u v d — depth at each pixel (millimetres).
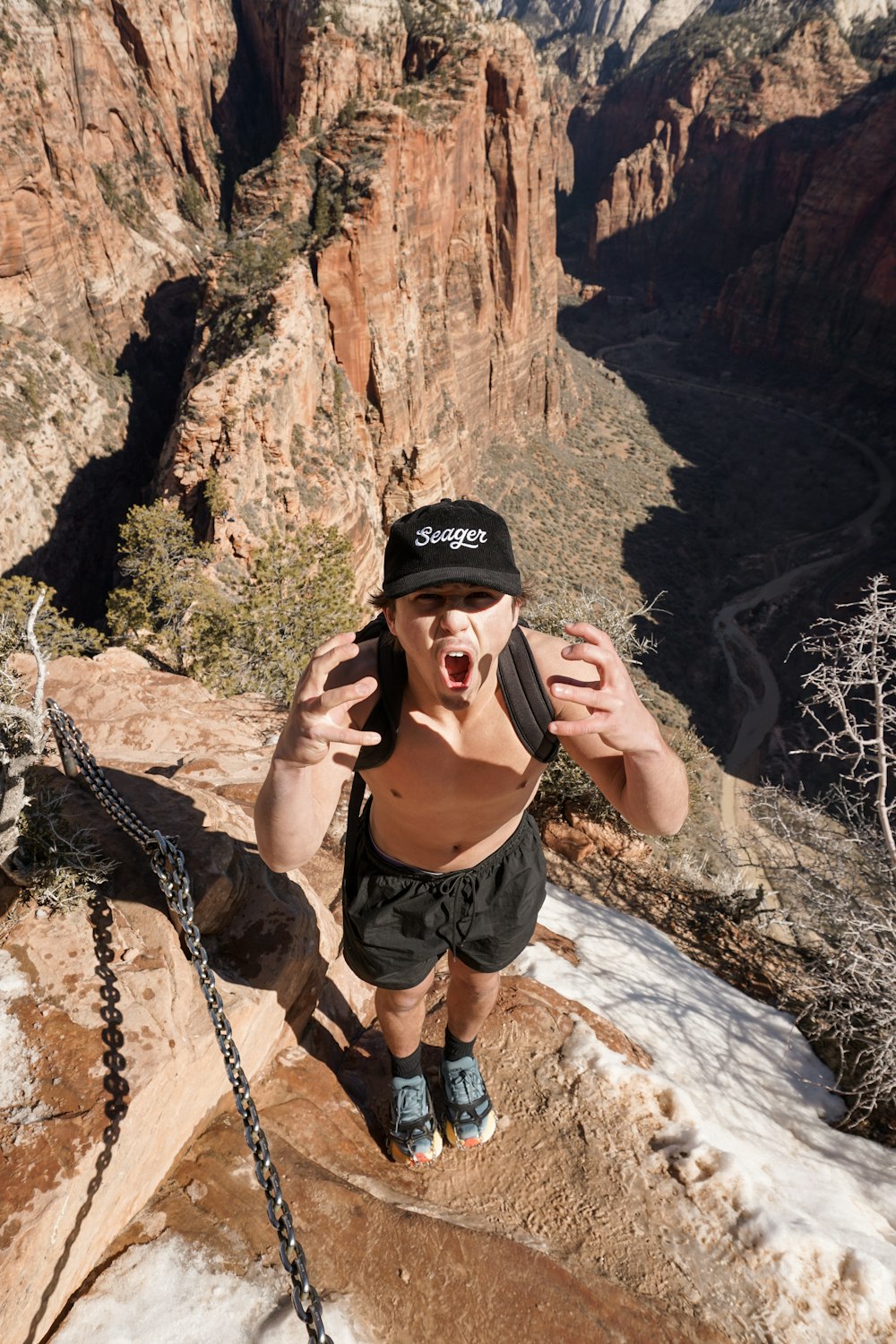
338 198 63594
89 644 22047
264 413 52688
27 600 20875
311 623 24859
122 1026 2430
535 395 115375
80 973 2539
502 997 3768
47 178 76000
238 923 3078
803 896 7488
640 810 1730
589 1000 4211
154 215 105188
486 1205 2850
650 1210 2891
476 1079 3041
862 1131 4457
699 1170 3049
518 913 2289
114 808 2707
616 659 1552
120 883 2814
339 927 3861
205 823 3188
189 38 114312
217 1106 2791
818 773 71375
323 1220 2514
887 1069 4527
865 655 6359
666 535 111625
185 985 2686
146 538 30578
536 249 106562
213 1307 2234
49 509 66312
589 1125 3197
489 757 1815
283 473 54125
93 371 80938
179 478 51125
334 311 62688
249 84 126688
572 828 7969
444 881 2188
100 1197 2189
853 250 147750
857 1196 3420
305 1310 1577
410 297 69812
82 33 92188
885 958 5723
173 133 114000
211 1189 2553
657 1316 2465
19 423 65188
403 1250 2471
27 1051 2322
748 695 83750
